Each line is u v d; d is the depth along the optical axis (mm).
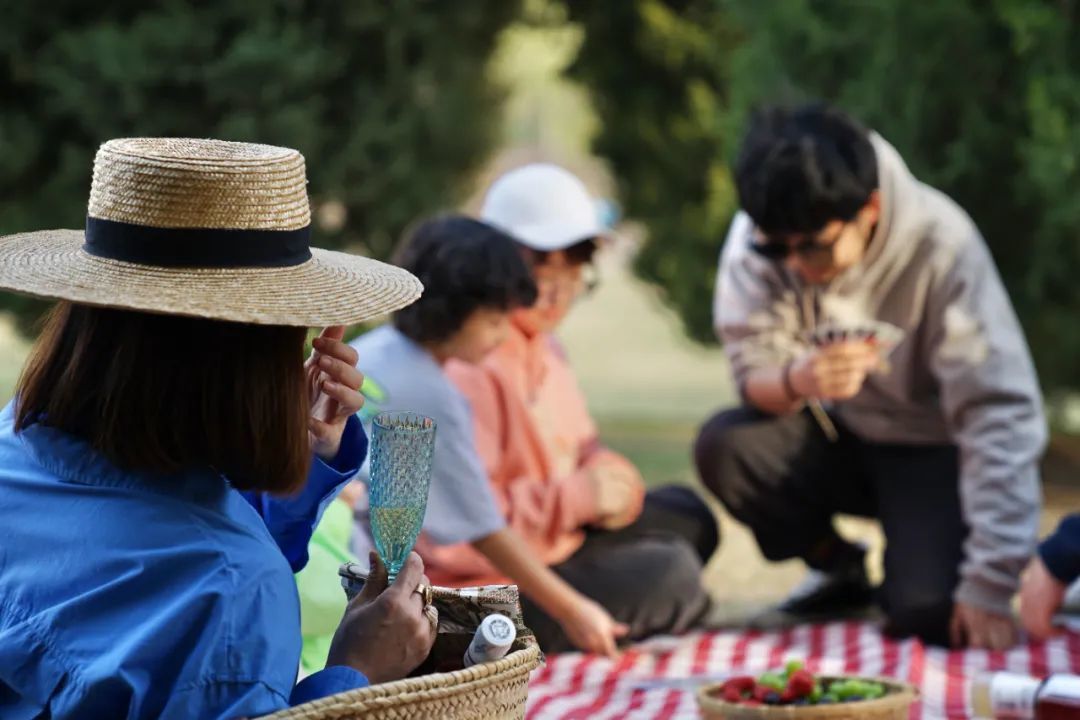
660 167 11680
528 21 11750
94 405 2574
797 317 5926
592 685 4945
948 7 8883
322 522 4172
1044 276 9211
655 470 10125
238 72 10312
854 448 6129
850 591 6293
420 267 4699
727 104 11367
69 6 10359
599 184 20125
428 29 10930
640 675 5109
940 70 8984
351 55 10867
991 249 9273
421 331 4703
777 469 6074
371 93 10867
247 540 2555
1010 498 5508
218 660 2422
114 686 2418
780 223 5141
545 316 5512
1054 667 5270
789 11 9430
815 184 5047
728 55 11367
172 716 2393
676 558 5637
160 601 2479
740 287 6012
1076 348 9445
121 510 2541
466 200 11711
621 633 5227
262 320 2428
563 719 4523
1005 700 4121
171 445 2529
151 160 2559
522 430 5438
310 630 3789
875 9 9117
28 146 10352
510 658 2701
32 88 10391
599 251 5652
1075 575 4934
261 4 10461
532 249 5465
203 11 10359
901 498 5871
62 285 2482
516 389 5434
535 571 4945
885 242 5520
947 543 5691
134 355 2516
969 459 5602
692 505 5984
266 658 2457
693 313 11383
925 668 5238
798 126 5203
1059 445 10836
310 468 3061
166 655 2430
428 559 5027
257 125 10461
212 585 2455
